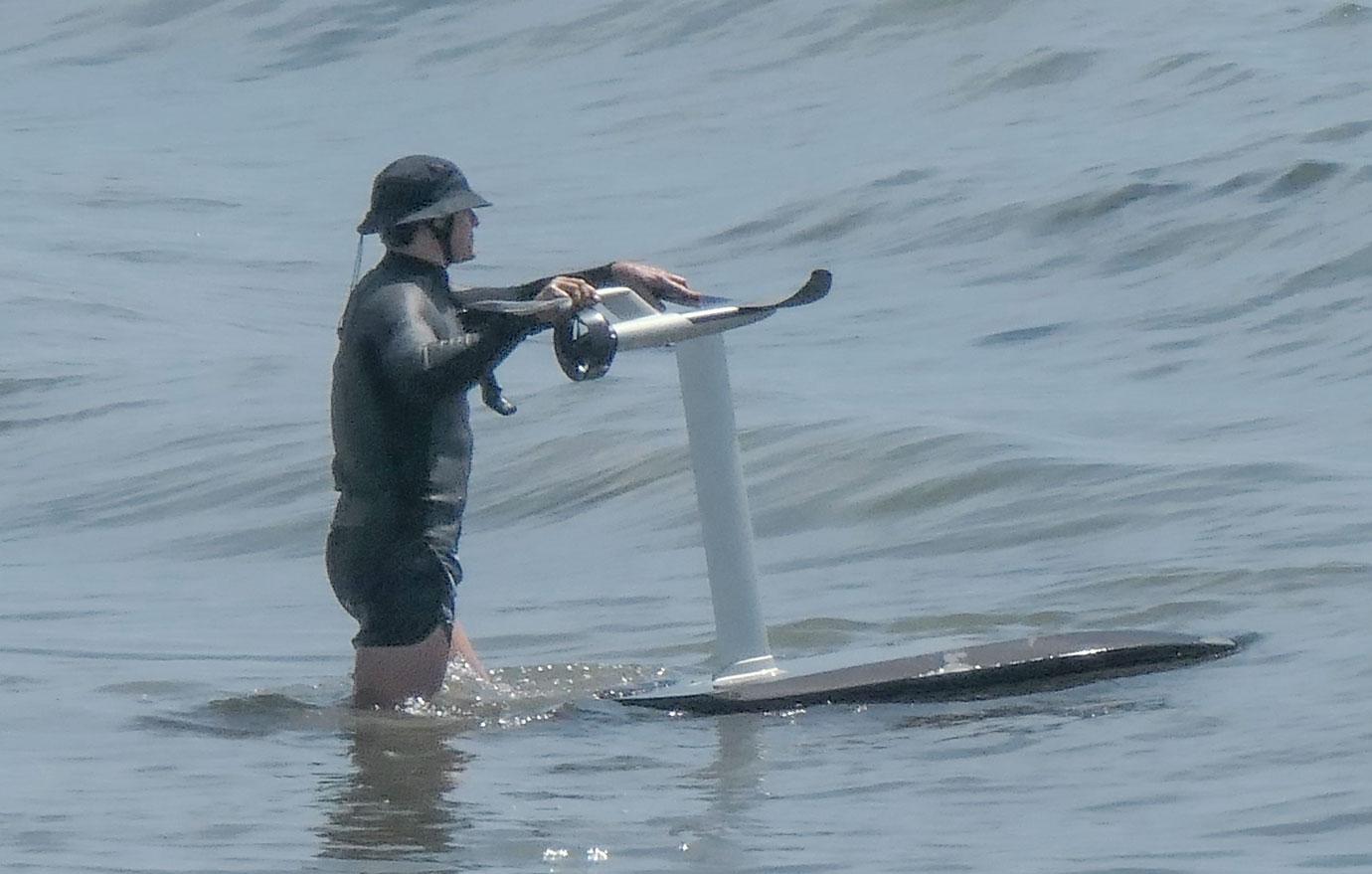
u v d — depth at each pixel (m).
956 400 41.66
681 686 23.27
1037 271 55.00
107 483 41.03
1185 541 29.34
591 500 36.88
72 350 53.12
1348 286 47.62
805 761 20.22
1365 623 23.80
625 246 65.69
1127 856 16.61
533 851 17.34
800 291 22.72
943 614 27.03
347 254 69.06
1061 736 20.50
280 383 48.25
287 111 97.94
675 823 18.11
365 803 19.02
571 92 92.19
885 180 66.38
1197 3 82.00
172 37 113.88
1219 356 44.00
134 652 27.19
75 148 93.25
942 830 17.61
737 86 87.38
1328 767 18.58
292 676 25.45
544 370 46.97
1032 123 72.44
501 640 27.66
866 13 89.44
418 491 23.08
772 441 37.72
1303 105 65.75
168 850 17.55
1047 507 32.28
